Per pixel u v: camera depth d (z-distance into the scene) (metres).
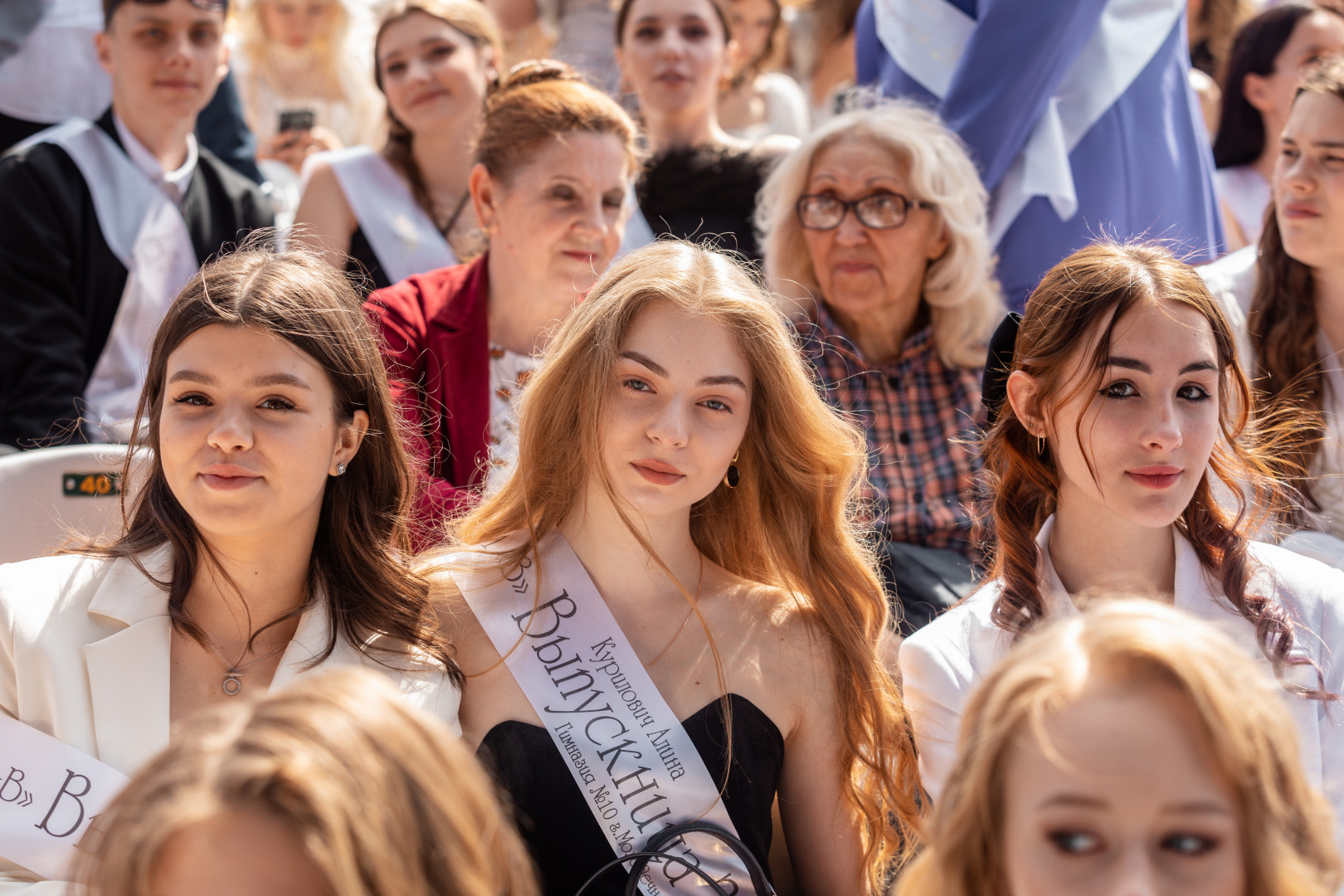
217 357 3.08
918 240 5.38
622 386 3.32
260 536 3.18
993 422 3.88
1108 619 2.18
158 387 3.24
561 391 3.42
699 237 6.18
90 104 7.02
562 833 3.18
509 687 3.33
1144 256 3.44
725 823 3.21
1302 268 4.67
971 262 5.38
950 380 5.47
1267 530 4.11
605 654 3.35
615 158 5.18
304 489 3.13
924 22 6.00
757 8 8.04
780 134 8.04
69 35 6.94
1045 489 3.57
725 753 3.25
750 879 3.13
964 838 2.16
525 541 3.56
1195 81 8.04
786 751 3.48
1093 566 3.49
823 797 3.45
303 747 1.88
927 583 4.75
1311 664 3.27
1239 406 3.54
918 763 3.40
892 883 3.67
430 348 5.05
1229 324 3.45
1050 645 2.18
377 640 3.28
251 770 1.83
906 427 5.42
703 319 3.32
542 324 5.17
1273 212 4.73
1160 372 3.27
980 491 4.85
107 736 3.06
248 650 3.24
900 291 5.43
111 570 3.25
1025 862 2.05
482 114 5.68
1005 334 3.85
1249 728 2.03
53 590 3.19
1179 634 2.12
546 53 9.15
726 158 6.37
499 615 3.41
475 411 5.01
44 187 5.98
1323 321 4.71
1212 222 5.98
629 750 3.23
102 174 6.16
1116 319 3.29
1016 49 5.48
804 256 5.61
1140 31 5.70
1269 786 2.02
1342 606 3.40
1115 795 2.00
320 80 8.92
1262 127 6.73
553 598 3.43
